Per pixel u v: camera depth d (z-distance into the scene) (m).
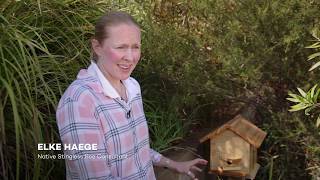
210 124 3.11
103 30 1.57
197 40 2.78
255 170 2.41
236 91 2.90
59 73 2.31
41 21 2.49
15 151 2.12
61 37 2.49
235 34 2.64
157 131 2.74
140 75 2.95
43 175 2.16
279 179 2.89
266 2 2.55
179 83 2.88
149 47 2.87
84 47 2.44
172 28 2.82
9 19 2.31
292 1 2.48
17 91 2.10
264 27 2.59
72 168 1.50
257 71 2.64
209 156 2.46
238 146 2.24
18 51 2.07
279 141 2.84
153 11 2.91
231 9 2.69
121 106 1.58
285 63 2.67
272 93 2.88
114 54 1.56
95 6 2.77
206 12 2.71
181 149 2.64
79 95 1.49
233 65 2.62
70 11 2.55
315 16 2.49
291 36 2.46
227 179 2.54
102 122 1.52
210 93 2.87
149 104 2.95
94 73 1.57
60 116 1.50
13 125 2.12
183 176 2.41
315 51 2.57
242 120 2.38
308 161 2.83
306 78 2.69
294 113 2.72
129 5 2.97
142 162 1.69
